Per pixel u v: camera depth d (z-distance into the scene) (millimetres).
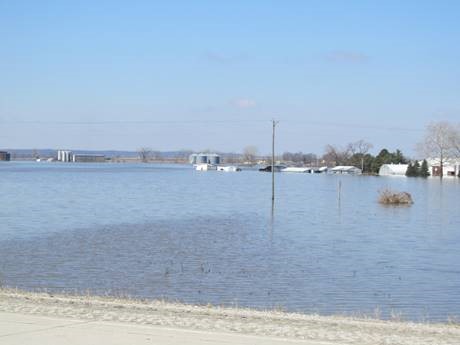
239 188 106125
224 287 23812
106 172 170000
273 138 71812
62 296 17844
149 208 61812
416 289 24188
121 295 20375
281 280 25625
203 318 13773
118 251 33000
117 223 47375
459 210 68875
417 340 11867
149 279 25219
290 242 38906
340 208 68938
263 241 39031
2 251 32312
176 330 11961
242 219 53438
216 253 33156
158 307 15664
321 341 11344
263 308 19188
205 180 137750
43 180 114125
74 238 38125
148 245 35688
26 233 40188
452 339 12141
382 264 30734
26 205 61344
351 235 43812
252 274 26906
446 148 193625
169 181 125250
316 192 98938
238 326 12688
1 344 10508
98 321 12781
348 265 30172
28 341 10766
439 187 124250
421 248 37438
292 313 16172
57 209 57812
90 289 22609
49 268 27453
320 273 27641
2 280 24359
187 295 22031
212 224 48406
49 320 12750
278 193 94375
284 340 11266
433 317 18906
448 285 25062
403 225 51875
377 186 123750
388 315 18703
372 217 58938
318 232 45094
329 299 21938
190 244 36562
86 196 75750
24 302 15609
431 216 60969
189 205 67312
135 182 114562
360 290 23734
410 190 111625
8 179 116500
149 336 11352
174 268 28047
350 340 11602
